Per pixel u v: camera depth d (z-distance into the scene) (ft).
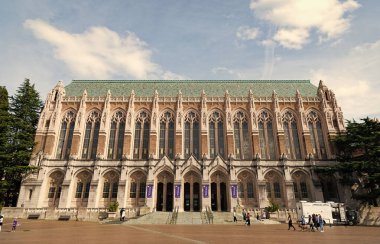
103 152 197.98
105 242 67.56
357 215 149.89
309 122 212.02
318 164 193.06
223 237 80.38
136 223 144.05
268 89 240.32
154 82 249.14
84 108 211.41
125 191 183.52
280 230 108.06
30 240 71.87
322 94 216.33
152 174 186.39
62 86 222.07
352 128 178.19
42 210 164.45
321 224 104.99
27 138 198.08
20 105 217.36
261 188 182.39
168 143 206.49
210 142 206.90
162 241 69.82
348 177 179.52
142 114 215.31
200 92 235.81
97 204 181.88
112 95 228.84
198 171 186.60
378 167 154.92
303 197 187.93
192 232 96.32
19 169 173.99
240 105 216.54
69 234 87.51
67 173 186.70
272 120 213.05
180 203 176.45
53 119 205.05
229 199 180.75
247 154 203.72
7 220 144.97
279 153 198.90
